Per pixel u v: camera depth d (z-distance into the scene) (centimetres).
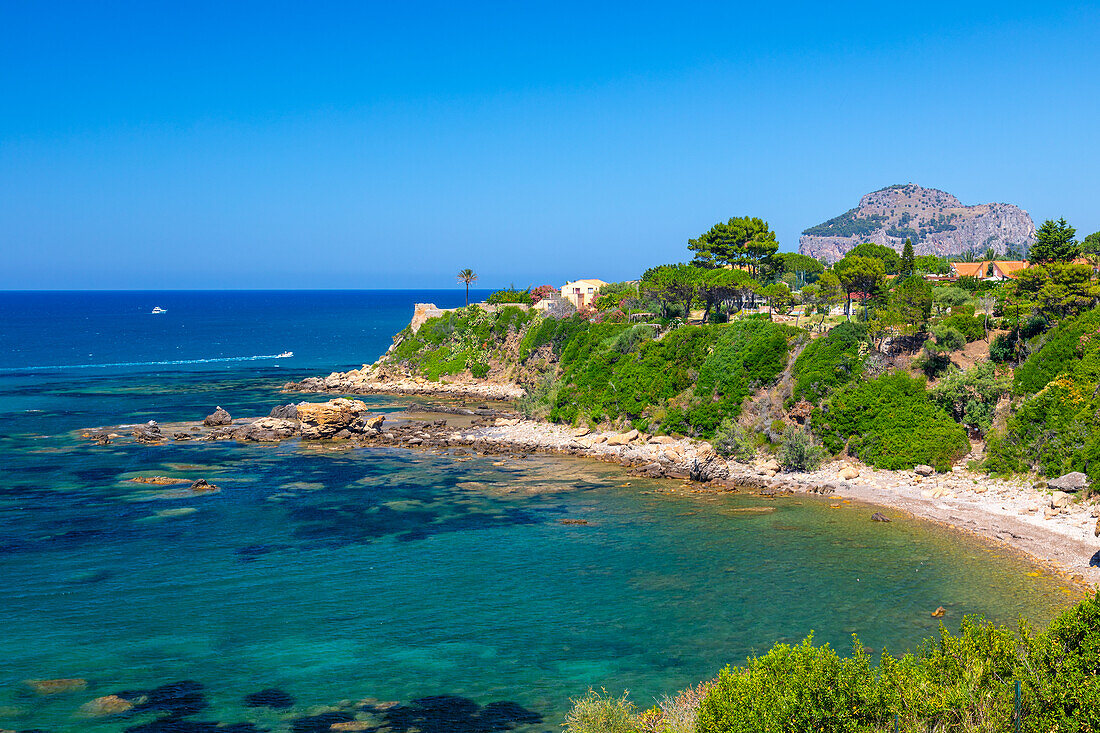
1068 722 2395
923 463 7544
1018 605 4538
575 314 13812
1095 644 2656
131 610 4622
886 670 2795
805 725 2545
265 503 7000
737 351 9531
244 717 3469
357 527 6306
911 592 4809
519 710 3538
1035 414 7019
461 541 5956
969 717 2536
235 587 5000
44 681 3766
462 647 4184
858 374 8456
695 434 9294
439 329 16150
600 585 5050
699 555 5597
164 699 3616
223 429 10481
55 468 8219
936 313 9594
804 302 13875
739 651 4097
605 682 3788
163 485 7588
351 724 3422
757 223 14975
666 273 12875
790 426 8569
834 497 7119
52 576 5138
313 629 4400
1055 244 11656
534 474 8212
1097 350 7150
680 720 3045
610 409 10256
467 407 12719
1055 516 5975
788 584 5006
